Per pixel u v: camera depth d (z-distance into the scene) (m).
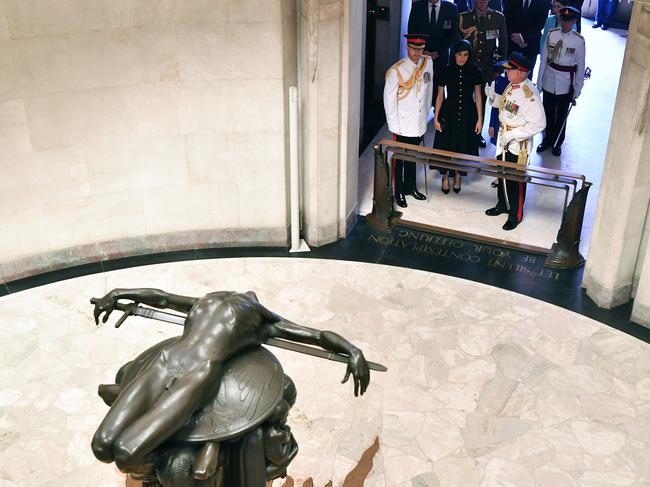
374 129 10.82
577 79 9.71
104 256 8.02
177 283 7.55
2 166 7.21
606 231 7.03
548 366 6.49
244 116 7.72
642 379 6.38
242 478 2.93
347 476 5.41
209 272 7.71
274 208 8.16
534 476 5.44
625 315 7.17
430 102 8.69
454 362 6.52
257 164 7.95
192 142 7.78
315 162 7.77
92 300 3.36
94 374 6.36
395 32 10.84
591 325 7.01
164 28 7.27
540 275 7.74
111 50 7.23
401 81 8.51
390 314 7.09
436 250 8.14
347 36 7.34
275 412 2.90
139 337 6.75
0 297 7.29
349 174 8.17
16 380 6.28
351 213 8.45
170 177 7.89
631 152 6.54
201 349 2.85
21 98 7.05
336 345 3.09
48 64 7.05
